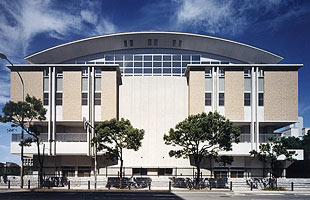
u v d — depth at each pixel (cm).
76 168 3291
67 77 3272
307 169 3728
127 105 3359
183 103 3372
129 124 2625
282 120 3162
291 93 3200
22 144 2642
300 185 2806
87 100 3256
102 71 3269
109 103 3216
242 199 1908
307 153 4241
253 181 2831
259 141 3147
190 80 3253
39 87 3250
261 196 2120
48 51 3688
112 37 3612
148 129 3306
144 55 3750
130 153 3250
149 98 3375
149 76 3412
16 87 3250
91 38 3600
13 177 2859
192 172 3212
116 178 2859
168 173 3259
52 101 3228
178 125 2616
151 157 3244
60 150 3111
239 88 3234
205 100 3259
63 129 3494
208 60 3772
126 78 3412
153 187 2794
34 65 3247
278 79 3228
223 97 3259
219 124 2480
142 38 3653
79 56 3822
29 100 2639
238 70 3266
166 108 3356
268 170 3241
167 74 3703
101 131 2459
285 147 2731
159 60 3738
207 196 2083
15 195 2061
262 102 3216
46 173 3244
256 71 3228
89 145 3123
